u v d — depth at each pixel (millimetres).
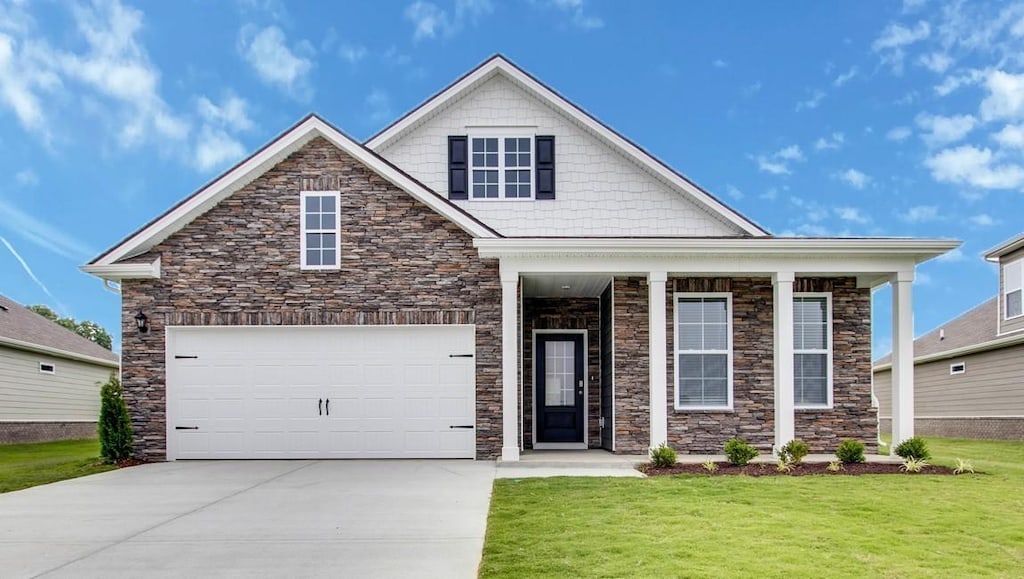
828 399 14047
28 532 7758
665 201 16047
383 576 6109
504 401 12945
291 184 13922
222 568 6387
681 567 6059
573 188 16078
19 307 26141
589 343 15906
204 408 13742
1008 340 20688
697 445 13875
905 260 13039
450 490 10094
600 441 15680
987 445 18797
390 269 13805
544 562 6242
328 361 13773
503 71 16141
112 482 11133
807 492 9500
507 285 13070
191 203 13648
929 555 6512
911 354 12945
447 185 16125
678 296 14156
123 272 13570
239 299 13797
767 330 14078
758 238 12797
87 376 26359
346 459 13602
